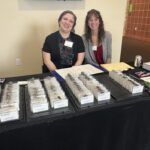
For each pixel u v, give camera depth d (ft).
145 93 3.75
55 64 6.63
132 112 3.68
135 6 19.54
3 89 3.71
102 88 3.56
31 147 3.13
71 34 6.68
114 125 3.67
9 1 8.55
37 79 4.11
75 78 3.98
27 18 9.09
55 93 3.37
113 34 11.03
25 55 9.72
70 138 3.41
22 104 3.26
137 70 5.13
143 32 19.45
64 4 9.41
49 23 9.52
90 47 7.35
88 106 3.25
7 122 2.85
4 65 9.55
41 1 9.00
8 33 9.05
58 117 3.01
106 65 5.57
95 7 10.04
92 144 3.70
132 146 4.23
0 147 2.93
